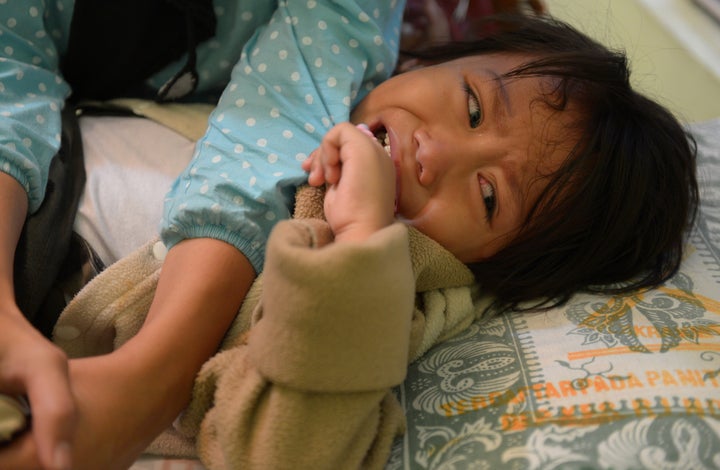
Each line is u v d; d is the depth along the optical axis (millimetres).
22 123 742
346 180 643
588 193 756
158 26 869
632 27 1417
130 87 920
